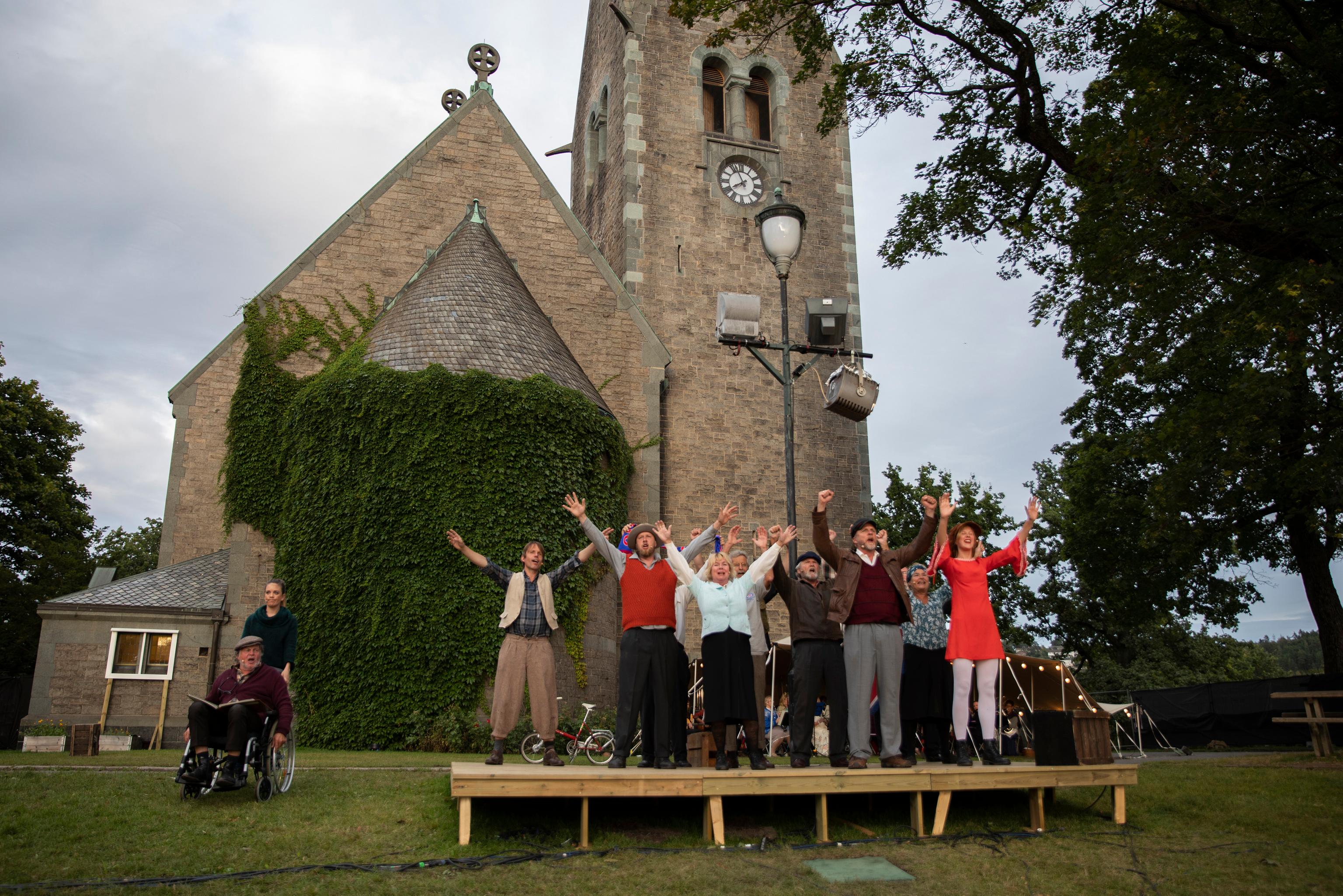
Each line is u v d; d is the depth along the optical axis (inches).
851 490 995.9
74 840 257.4
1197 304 608.4
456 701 658.2
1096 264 568.7
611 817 293.1
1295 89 527.8
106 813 285.3
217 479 801.6
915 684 349.1
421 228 895.7
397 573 678.5
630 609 307.1
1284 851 268.2
